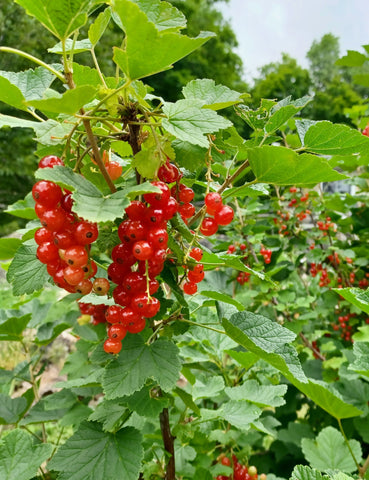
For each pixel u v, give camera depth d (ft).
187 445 1.03
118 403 0.73
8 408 1.13
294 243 2.24
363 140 0.69
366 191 2.09
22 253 0.68
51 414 1.24
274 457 1.79
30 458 0.73
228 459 1.11
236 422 0.95
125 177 0.83
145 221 0.55
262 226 1.98
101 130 0.76
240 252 1.94
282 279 2.02
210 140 0.64
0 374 1.26
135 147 0.62
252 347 0.62
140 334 0.69
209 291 0.74
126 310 0.60
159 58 0.50
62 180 0.49
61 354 2.66
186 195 0.67
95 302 0.88
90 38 0.61
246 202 2.02
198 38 0.48
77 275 0.53
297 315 1.96
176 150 0.65
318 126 0.68
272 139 0.83
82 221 0.53
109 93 0.58
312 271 2.17
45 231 0.56
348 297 0.79
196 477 0.97
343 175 0.63
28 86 0.69
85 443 0.71
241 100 0.67
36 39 5.85
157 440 1.08
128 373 0.61
